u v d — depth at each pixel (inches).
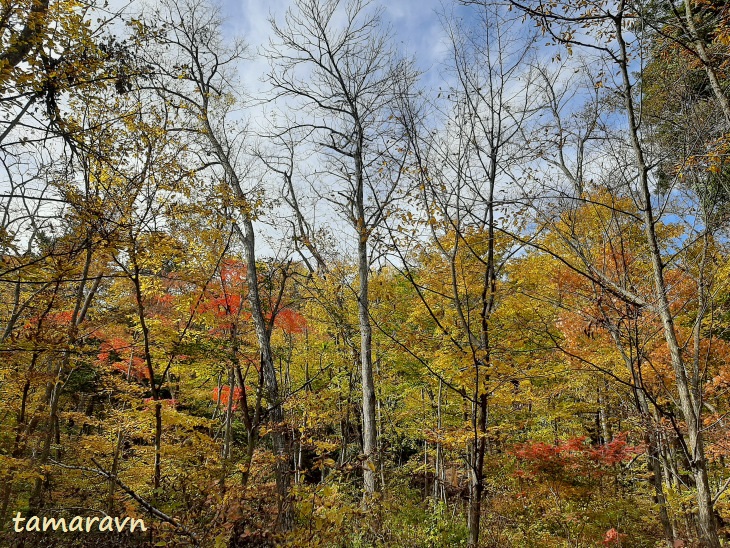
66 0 223.3
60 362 341.1
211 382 563.2
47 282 231.6
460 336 315.9
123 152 297.7
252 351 423.2
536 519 347.3
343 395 559.8
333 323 531.8
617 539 301.6
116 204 284.7
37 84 214.1
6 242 206.2
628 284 269.0
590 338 321.7
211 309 376.8
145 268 335.0
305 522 221.5
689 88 253.8
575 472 323.0
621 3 213.0
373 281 397.1
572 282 305.1
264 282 441.4
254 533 199.0
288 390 481.1
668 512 340.5
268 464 286.8
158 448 288.4
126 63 300.2
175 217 319.0
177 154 331.6
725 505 301.0
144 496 267.3
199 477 255.0
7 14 204.5
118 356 412.5
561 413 415.8
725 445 288.7
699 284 248.5
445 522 343.6
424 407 554.3
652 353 296.4
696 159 231.3
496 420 447.2
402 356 478.9
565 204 296.2
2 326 417.1
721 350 304.5
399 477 514.0
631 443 381.4
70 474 326.0
